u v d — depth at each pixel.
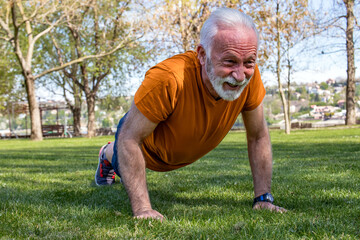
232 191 3.39
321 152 7.37
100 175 3.88
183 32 17.11
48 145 14.99
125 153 2.21
